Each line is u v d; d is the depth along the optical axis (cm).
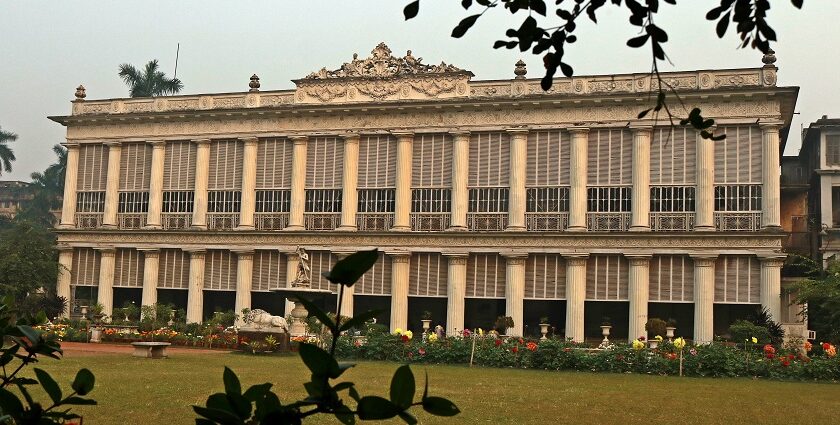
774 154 4541
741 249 4553
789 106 4697
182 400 1728
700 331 4569
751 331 4191
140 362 2728
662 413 1727
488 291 4975
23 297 5569
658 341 3238
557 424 1537
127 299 6053
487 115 5022
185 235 5506
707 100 4650
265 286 5375
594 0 685
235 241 5412
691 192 4678
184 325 4497
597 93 4784
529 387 2200
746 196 4594
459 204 5009
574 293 4775
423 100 5078
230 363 2841
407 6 717
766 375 2781
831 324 4284
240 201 5444
